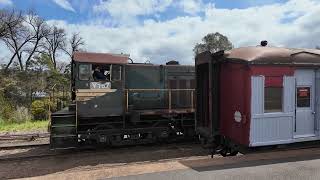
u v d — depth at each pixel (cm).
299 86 979
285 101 958
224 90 1048
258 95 929
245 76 934
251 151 970
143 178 734
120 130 1430
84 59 1355
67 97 2706
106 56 1393
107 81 1390
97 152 1379
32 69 3906
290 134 966
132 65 1472
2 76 3475
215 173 752
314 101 998
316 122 999
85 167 1160
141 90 1477
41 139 1683
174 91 1544
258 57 928
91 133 1384
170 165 844
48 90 3359
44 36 5466
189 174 751
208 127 1118
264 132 938
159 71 1523
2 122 2408
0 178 1048
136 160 1245
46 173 1095
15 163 1227
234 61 980
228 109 1027
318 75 1001
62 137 1317
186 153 1338
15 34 5112
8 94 3234
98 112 1375
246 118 930
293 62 962
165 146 1482
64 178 779
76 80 1349
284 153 941
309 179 693
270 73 940
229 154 1074
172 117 1538
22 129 2064
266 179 699
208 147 1096
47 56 4316
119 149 1434
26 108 2795
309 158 871
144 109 1491
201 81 1171
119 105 1409
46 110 2650
